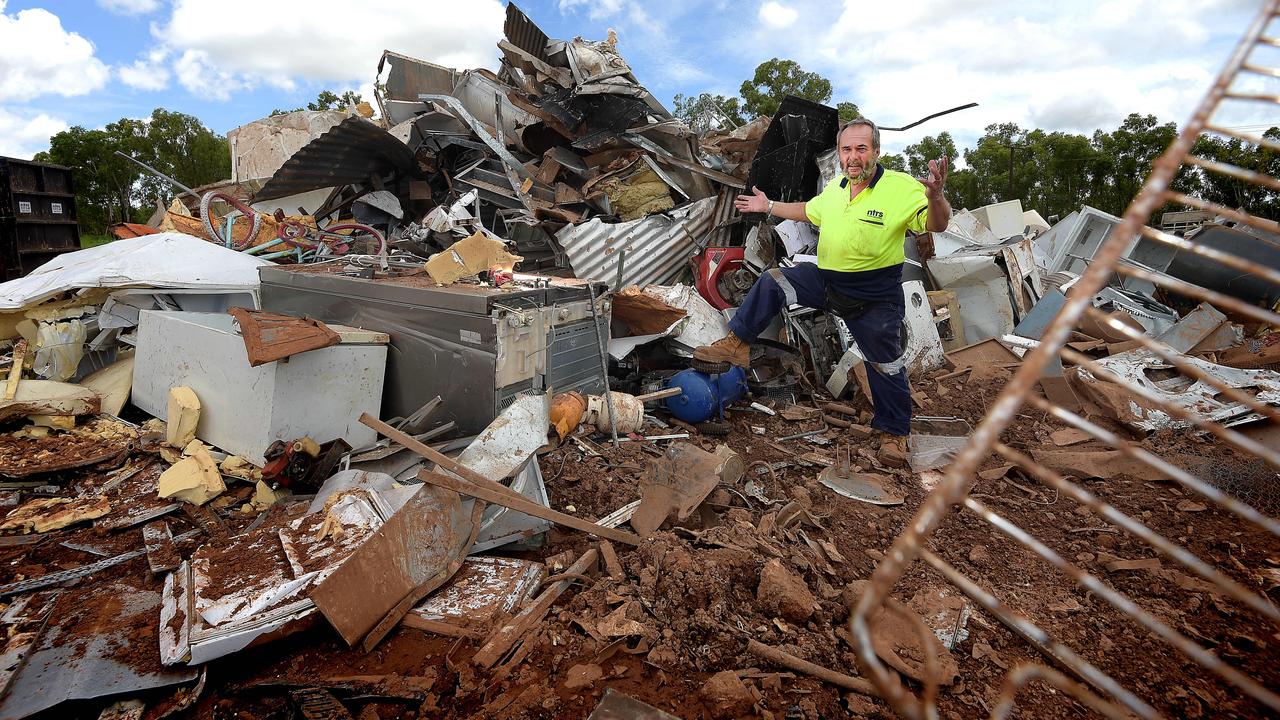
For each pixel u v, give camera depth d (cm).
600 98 789
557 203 786
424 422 412
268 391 357
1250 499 386
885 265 404
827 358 657
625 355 563
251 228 608
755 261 727
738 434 518
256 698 225
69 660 228
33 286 473
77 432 409
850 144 380
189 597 249
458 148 893
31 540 314
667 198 797
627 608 254
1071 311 102
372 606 247
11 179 952
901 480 430
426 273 503
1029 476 434
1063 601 293
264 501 350
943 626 266
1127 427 493
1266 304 714
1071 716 225
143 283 477
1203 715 227
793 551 311
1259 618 279
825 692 226
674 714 213
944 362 657
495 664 233
